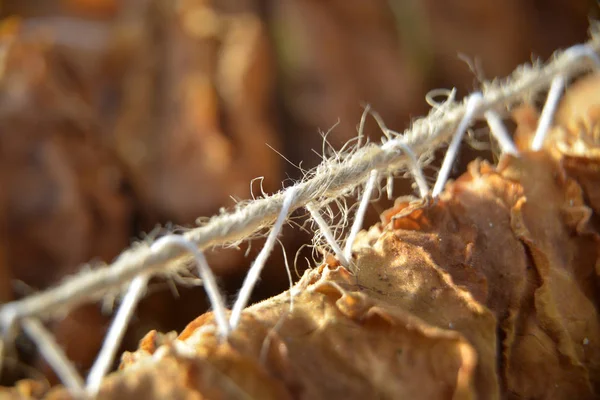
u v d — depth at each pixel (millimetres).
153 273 145
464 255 160
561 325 162
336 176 156
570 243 167
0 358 137
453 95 172
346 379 147
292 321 150
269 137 367
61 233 305
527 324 162
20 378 220
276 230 151
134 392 140
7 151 306
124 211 333
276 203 152
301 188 154
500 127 173
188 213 345
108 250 320
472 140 214
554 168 170
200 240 147
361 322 150
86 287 140
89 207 317
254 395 144
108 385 140
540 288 162
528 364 161
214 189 344
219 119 363
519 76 183
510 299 161
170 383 141
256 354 146
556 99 179
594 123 184
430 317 153
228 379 143
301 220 262
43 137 314
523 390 161
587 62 182
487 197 166
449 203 164
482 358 151
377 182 164
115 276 141
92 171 325
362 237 167
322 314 151
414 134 165
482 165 170
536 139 176
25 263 301
